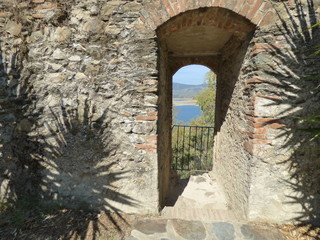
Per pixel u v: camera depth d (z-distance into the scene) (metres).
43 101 2.15
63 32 2.06
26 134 2.21
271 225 2.03
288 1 1.86
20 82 2.15
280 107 1.97
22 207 2.20
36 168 2.24
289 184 2.03
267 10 1.89
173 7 1.93
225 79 3.40
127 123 2.10
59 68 2.10
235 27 2.12
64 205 2.24
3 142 2.23
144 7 1.96
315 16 1.86
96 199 2.21
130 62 2.04
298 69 1.92
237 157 2.58
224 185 3.27
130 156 2.13
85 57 2.07
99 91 2.09
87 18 2.03
